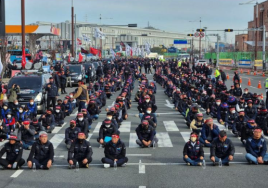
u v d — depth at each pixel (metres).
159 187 10.19
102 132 14.86
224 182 10.58
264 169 11.92
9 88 23.55
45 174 11.56
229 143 12.30
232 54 91.00
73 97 22.14
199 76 37.84
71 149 12.13
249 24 99.12
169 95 32.38
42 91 23.58
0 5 38.91
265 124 17.61
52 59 68.94
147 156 13.73
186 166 12.34
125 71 45.28
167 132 18.22
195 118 16.92
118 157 12.31
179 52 173.62
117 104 19.50
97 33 67.44
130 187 10.22
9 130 17.19
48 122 18.17
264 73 58.22
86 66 44.78
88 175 11.41
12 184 10.61
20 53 52.72
